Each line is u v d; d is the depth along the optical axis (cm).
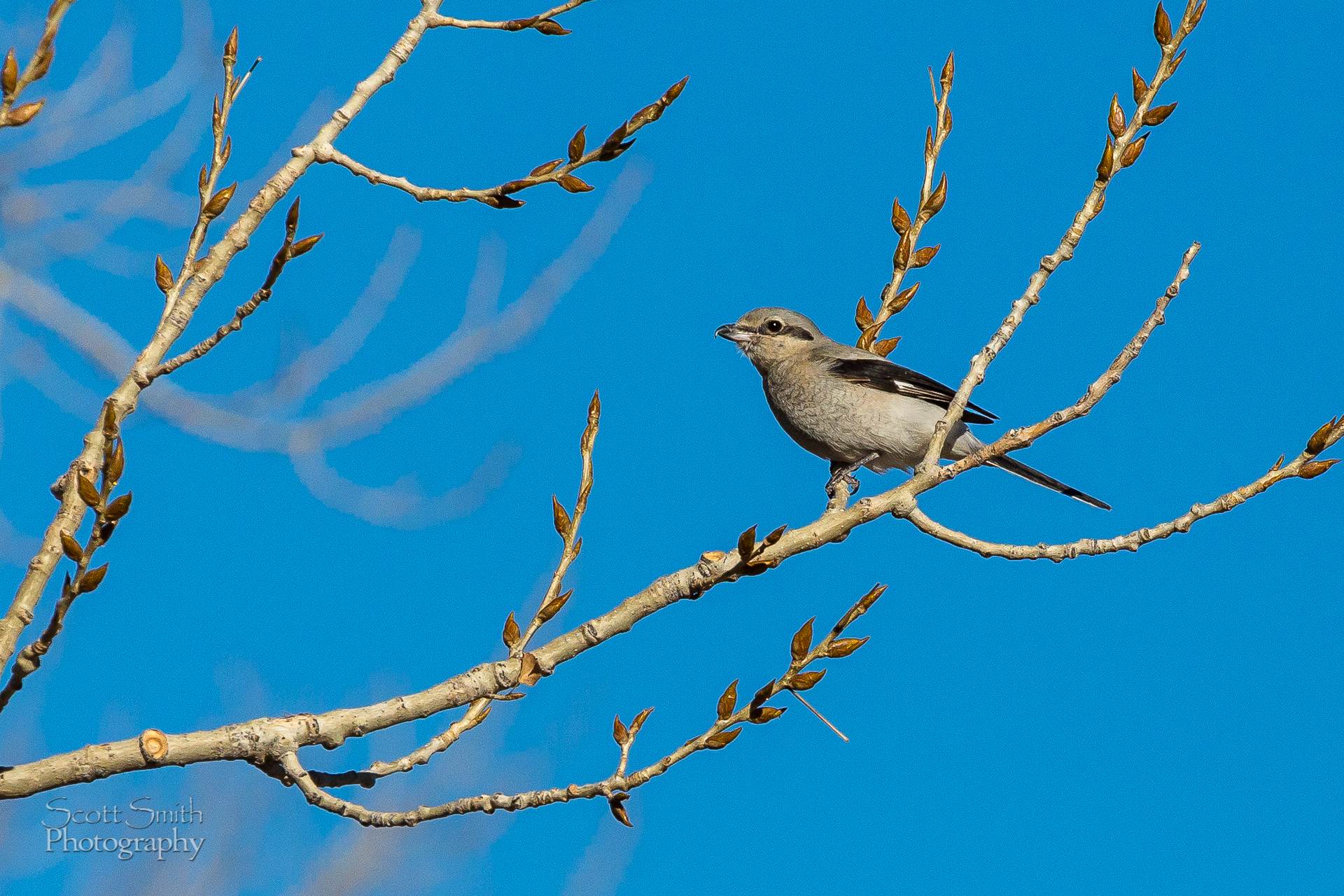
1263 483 631
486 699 606
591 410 636
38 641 544
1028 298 670
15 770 538
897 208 876
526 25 644
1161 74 663
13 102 505
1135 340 637
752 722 591
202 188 604
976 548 650
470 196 630
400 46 637
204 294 596
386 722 593
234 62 612
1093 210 666
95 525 538
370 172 628
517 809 592
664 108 624
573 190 627
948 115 847
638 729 598
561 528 627
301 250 595
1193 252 634
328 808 585
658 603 616
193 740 564
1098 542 646
